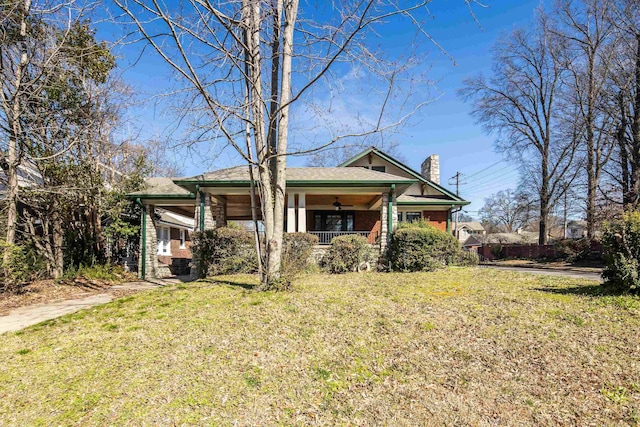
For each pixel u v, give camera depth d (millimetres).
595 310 5125
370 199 14953
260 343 4156
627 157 17375
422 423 2629
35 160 9500
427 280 8555
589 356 3568
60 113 10312
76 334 4883
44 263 10555
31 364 3807
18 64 9203
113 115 11789
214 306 5945
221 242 10625
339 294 6590
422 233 10891
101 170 12859
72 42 9609
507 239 37156
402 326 4609
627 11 15914
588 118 18625
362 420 2680
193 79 5285
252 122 6129
